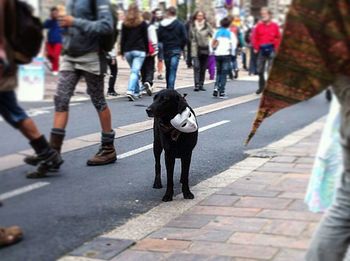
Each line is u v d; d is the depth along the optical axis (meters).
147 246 4.77
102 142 7.47
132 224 5.34
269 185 6.58
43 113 7.86
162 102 5.73
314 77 3.20
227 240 4.86
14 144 6.23
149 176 7.04
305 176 6.98
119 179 6.82
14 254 4.48
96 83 7.12
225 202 5.94
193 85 17.39
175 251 4.64
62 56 6.90
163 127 5.89
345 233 3.39
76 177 6.64
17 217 5.11
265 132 10.31
